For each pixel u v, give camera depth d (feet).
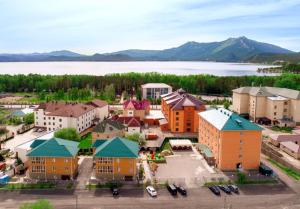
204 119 354.33
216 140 310.45
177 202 234.99
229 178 279.90
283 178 282.36
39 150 274.77
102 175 275.59
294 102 488.02
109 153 273.13
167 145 385.91
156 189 257.14
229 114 319.27
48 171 275.18
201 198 241.76
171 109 444.14
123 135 380.99
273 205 231.71
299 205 231.91
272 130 468.34
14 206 225.97
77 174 286.66
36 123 468.34
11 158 331.36
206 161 323.57
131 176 274.57
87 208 224.33
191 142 393.29
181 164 314.76
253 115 525.34
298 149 342.23
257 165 303.48
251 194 249.55
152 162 310.45
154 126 486.38
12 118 513.45
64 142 293.23
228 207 227.81
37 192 249.34
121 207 226.17
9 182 267.18
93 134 369.71
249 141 298.97
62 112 433.89
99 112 506.07
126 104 501.56
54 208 223.71
